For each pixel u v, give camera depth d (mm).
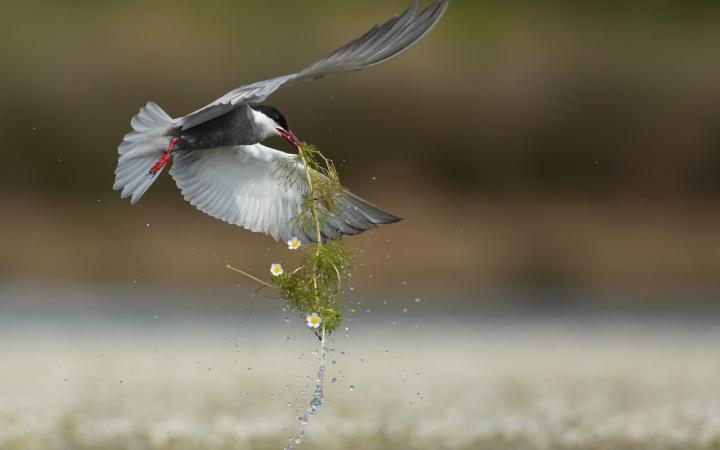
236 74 20469
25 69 20531
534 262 20406
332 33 20984
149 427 9828
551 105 21234
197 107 20328
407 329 16250
